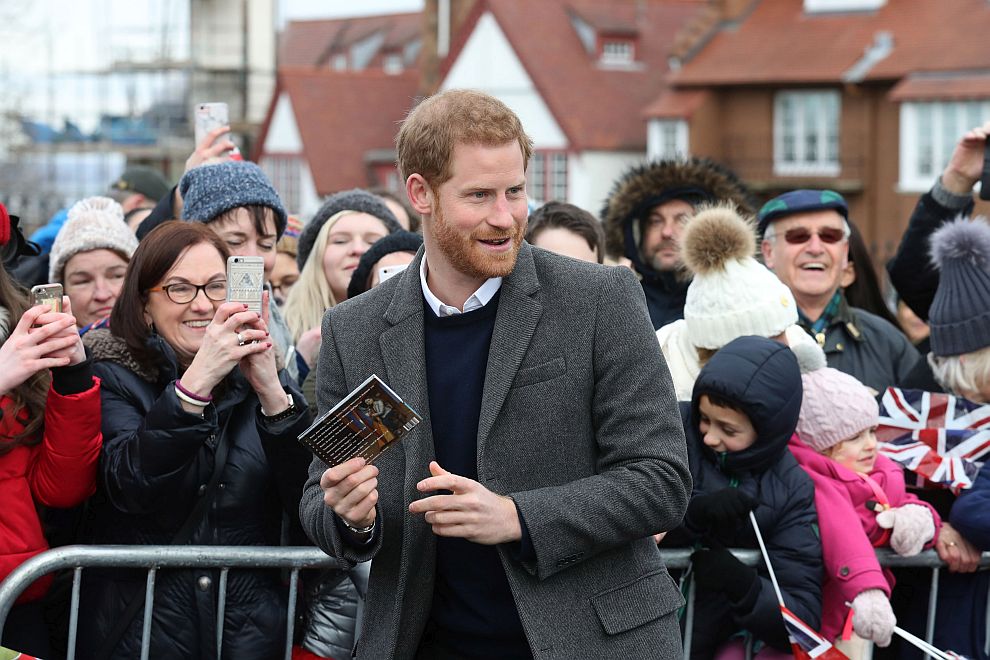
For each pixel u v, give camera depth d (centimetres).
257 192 1035
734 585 849
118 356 874
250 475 858
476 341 709
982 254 984
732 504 856
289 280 1387
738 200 1254
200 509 849
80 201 1167
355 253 1212
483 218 673
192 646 844
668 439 693
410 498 703
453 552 713
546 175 9156
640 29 9594
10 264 1145
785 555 879
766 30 8488
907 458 979
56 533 899
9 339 797
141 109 8588
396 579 717
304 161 9494
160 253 877
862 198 8156
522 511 671
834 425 927
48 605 880
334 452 678
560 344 698
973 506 936
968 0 8038
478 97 683
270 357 821
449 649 721
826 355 1149
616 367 695
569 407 695
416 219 1480
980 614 965
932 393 1005
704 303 970
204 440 816
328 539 708
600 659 689
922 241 1112
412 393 705
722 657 893
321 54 14075
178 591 845
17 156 7631
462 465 704
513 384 695
